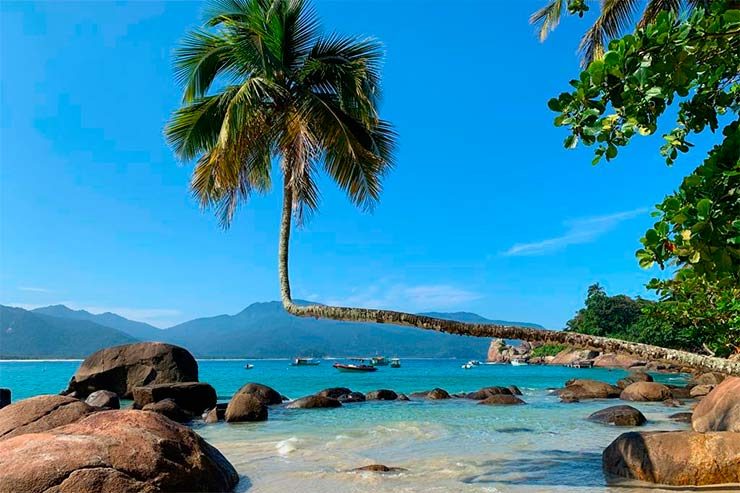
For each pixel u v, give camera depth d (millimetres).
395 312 7828
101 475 5898
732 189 3516
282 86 10914
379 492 7227
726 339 10078
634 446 7949
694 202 3625
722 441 7355
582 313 78188
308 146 10578
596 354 71062
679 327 10977
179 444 6895
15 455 5969
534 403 21297
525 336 6711
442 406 20188
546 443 11398
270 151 11742
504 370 65125
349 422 15477
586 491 7164
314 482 7820
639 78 3750
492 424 14656
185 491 6395
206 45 11133
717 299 8617
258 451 10555
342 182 11547
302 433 13188
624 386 28844
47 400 9586
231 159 10594
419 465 9078
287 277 10031
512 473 8391
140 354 22281
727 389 11234
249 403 15938
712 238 3480
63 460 5914
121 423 6805
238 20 11133
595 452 10211
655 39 3713
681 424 13977
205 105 11109
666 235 3805
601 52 15688
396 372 62562
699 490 6965
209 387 19438
